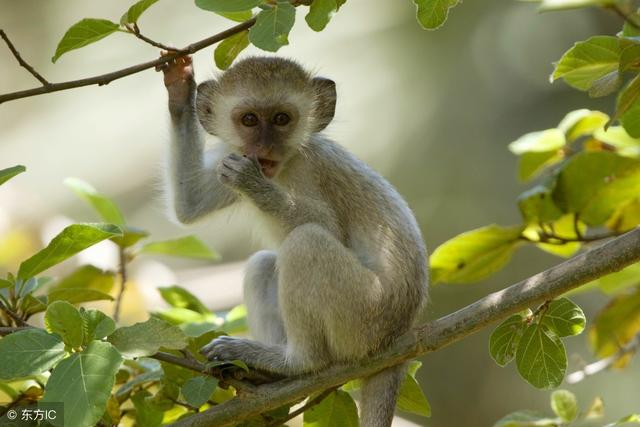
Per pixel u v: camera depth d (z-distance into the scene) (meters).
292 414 8.98
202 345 9.84
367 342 9.73
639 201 10.98
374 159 24.30
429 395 24.36
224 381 9.20
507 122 24.64
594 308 22.86
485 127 24.59
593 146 11.64
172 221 12.26
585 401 20.86
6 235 14.77
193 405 8.16
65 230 8.08
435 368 24.56
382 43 25.00
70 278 10.94
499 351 8.66
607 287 11.55
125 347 7.61
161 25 26.50
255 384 9.68
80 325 7.43
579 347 22.23
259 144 11.45
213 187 12.13
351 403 9.32
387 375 9.78
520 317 8.61
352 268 9.91
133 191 25.67
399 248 10.55
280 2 7.61
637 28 8.05
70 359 7.17
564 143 11.45
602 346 11.56
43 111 27.44
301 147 11.50
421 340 9.17
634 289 11.38
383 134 24.42
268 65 11.98
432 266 11.07
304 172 11.32
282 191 10.67
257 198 10.55
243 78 11.87
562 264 8.52
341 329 9.73
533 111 24.59
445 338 8.99
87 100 27.09
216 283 17.16
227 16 9.07
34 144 26.81
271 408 8.98
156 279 14.66
